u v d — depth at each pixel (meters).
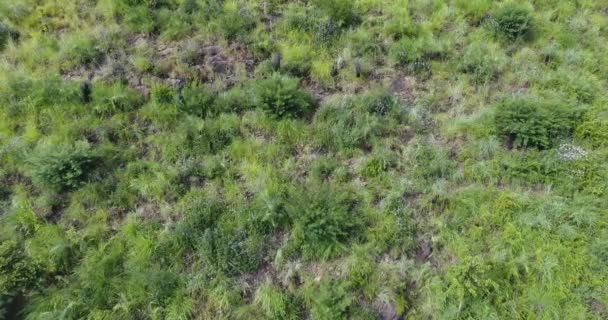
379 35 9.60
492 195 7.38
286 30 9.48
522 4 10.25
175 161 7.74
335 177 7.63
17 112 8.10
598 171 7.61
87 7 9.81
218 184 7.49
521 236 6.91
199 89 8.43
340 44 9.30
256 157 7.76
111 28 9.31
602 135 8.02
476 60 9.15
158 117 8.15
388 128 8.17
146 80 8.64
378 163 7.71
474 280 6.45
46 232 6.84
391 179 7.56
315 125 8.19
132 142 7.94
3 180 7.46
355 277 6.55
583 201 7.30
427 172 7.66
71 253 6.73
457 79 9.05
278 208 7.10
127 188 7.37
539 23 9.96
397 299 6.40
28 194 7.30
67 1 9.87
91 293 6.35
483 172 7.66
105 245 6.77
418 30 9.69
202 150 7.81
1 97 8.21
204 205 7.14
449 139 8.20
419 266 6.74
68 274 6.61
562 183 7.54
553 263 6.62
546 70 9.25
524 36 9.66
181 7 9.66
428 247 6.96
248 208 7.14
